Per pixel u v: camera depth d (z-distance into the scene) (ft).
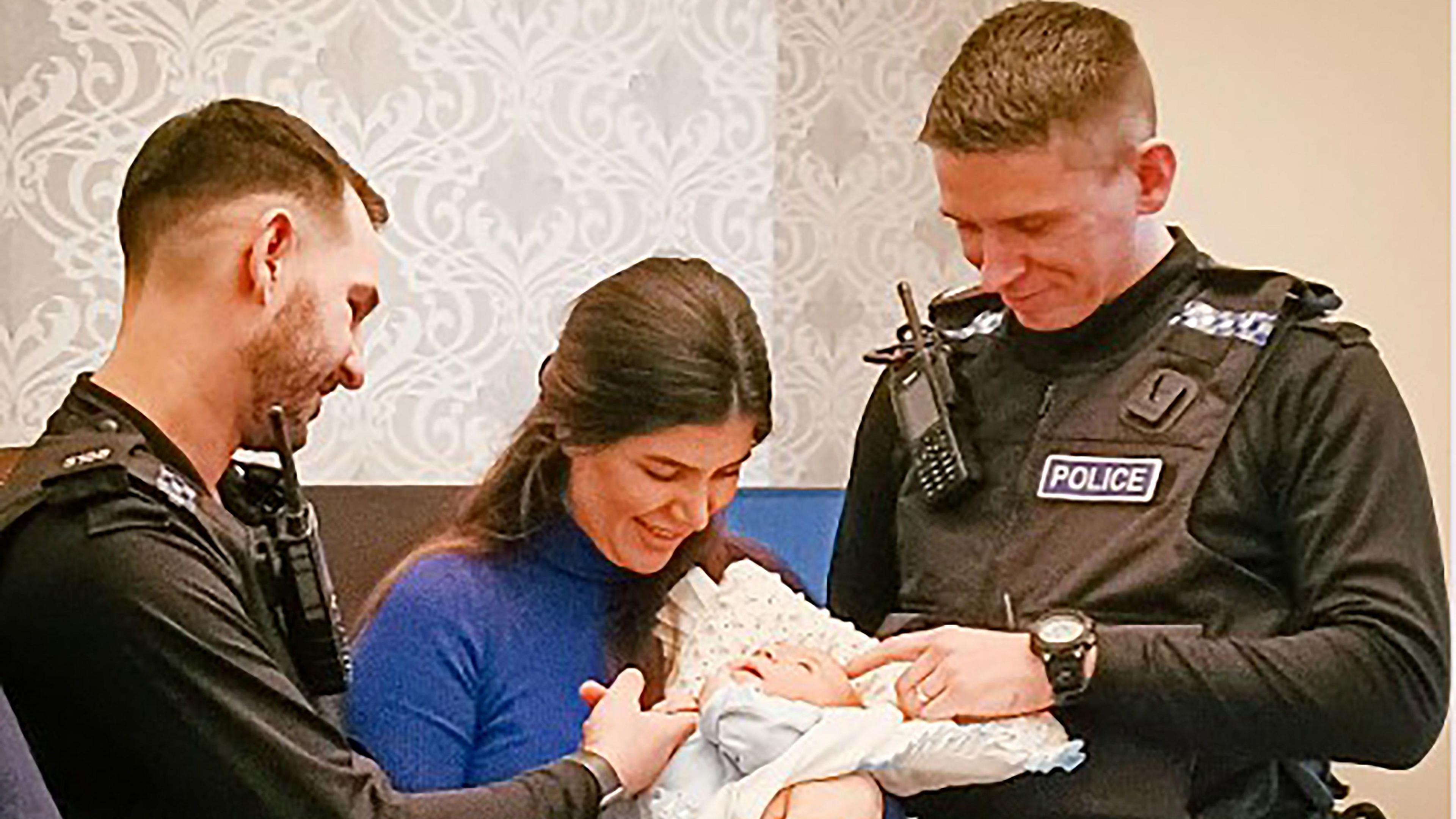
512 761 4.40
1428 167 8.32
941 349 5.32
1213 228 8.72
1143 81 4.80
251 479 4.44
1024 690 4.46
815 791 4.28
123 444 3.88
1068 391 5.03
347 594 6.74
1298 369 4.71
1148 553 4.74
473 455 8.16
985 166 4.71
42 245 7.42
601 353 4.38
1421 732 4.52
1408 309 8.36
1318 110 8.52
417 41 8.00
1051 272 4.84
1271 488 4.72
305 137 4.18
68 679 3.71
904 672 4.59
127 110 7.53
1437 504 8.25
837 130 8.96
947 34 9.21
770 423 4.52
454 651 4.39
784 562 6.81
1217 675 4.41
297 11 7.78
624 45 8.43
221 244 4.03
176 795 3.76
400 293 7.99
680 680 4.65
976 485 5.09
